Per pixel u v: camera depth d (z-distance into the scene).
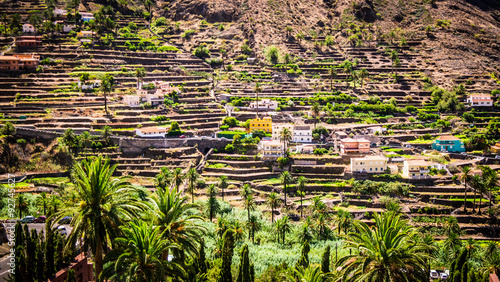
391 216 73.50
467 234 184.75
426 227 184.12
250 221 163.88
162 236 74.50
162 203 77.69
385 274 68.06
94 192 71.31
